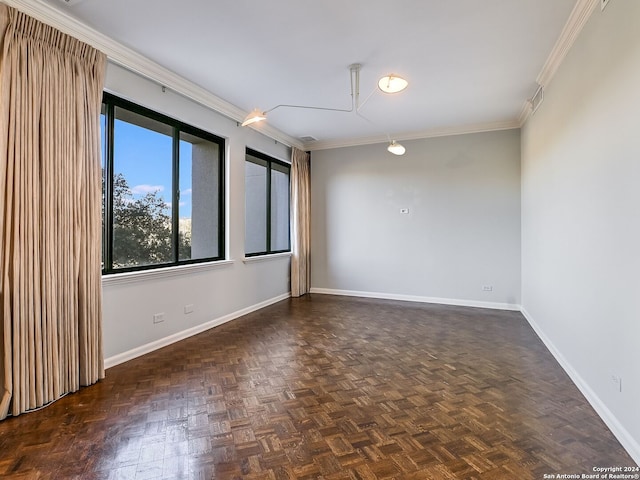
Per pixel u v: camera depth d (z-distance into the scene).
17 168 2.23
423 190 5.75
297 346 3.57
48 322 2.38
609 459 1.81
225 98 4.23
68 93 2.55
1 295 2.18
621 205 2.00
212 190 4.48
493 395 2.52
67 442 1.93
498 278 5.32
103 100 3.08
